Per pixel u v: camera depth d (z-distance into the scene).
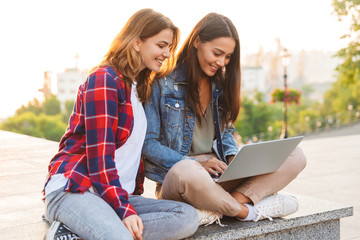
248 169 1.82
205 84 2.17
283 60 14.03
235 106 2.17
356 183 4.21
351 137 8.27
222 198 1.82
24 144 5.51
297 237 2.08
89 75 1.70
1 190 2.93
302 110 66.38
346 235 2.72
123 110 1.71
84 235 1.52
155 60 1.80
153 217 1.67
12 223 2.12
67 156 1.68
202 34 2.03
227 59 2.09
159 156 1.97
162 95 2.05
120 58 1.74
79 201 1.56
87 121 1.62
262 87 101.19
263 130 63.97
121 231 1.48
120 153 1.77
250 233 1.89
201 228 1.86
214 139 2.25
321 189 3.99
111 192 1.58
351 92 55.59
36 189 2.96
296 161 2.02
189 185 1.79
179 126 2.09
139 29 1.75
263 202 1.98
